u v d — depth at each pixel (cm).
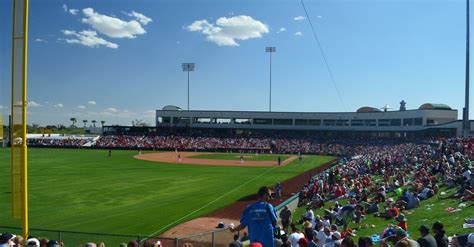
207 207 2895
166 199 3231
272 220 722
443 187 2438
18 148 1377
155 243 1358
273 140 10912
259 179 4609
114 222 2420
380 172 3856
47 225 2345
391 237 1479
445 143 4597
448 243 1100
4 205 2898
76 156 7694
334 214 2022
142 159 7312
